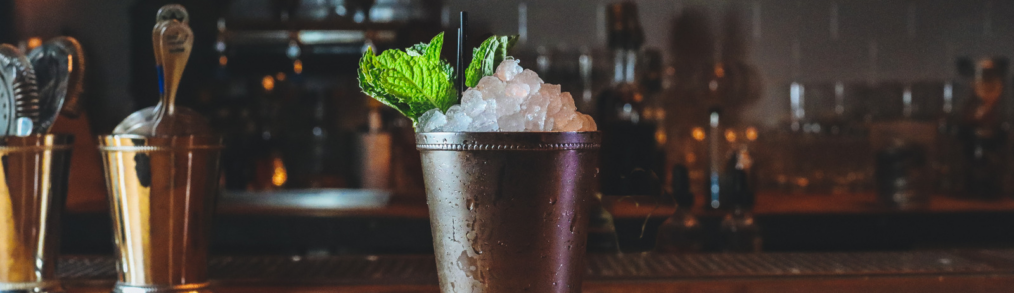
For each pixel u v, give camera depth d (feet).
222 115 8.77
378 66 2.08
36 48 2.85
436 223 2.13
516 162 1.99
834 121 9.48
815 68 9.55
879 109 9.59
